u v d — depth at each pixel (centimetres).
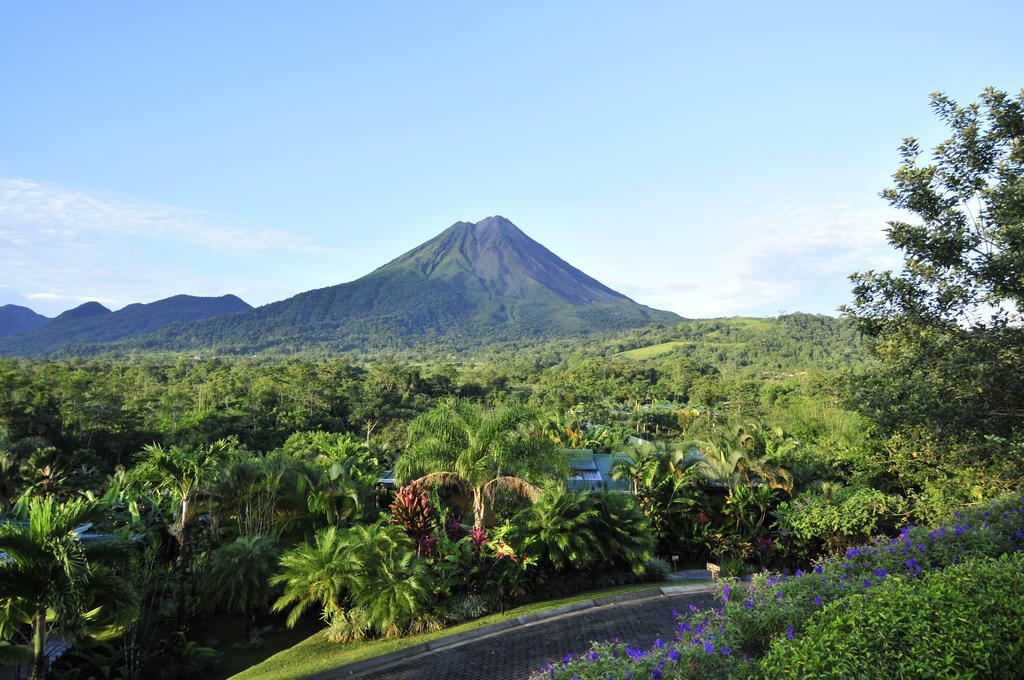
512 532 1716
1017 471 878
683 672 595
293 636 1533
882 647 465
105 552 1095
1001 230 767
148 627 1456
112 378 8619
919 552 817
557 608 1530
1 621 1017
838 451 2777
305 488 2103
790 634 546
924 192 873
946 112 878
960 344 820
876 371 952
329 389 8462
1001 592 511
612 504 1952
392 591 1387
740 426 3216
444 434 1819
